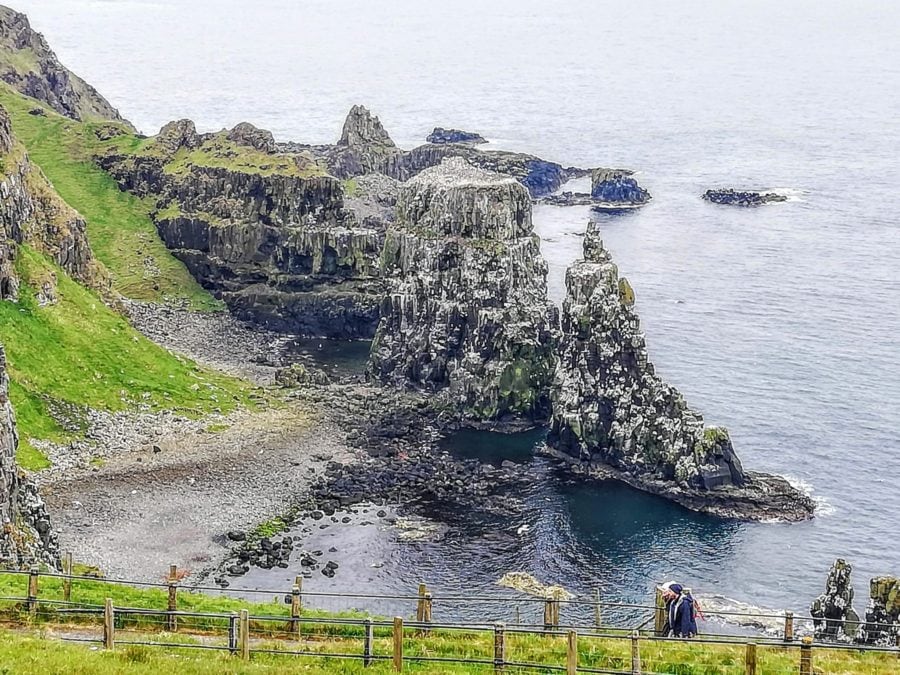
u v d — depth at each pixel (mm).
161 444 181375
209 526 158375
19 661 63344
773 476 176125
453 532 162625
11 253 198375
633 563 154125
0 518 105062
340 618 88000
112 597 88688
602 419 186000
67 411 181875
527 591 145125
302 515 165000
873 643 120625
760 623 136750
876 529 162250
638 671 69125
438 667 70438
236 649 70625
